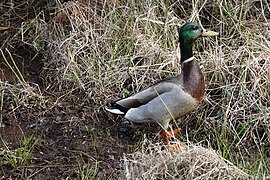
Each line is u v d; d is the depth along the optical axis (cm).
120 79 704
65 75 718
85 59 729
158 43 730
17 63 762
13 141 641
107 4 773
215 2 773
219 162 561
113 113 642
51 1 822
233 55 705
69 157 618
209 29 766
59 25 767
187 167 558
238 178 559
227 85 677
